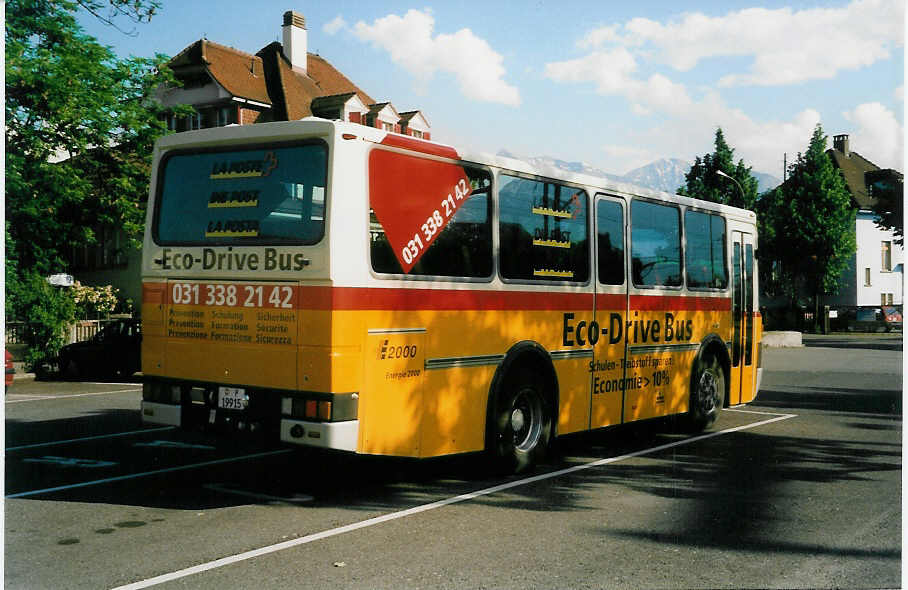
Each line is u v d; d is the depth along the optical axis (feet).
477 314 25.79
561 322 29.12
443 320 24.63
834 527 21.08
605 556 18.60
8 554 18.65
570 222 29.78
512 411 27.22
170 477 27.14
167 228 25.35
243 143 24.07
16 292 74.90
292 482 26.43
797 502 23.73
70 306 78.28
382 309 22.81
